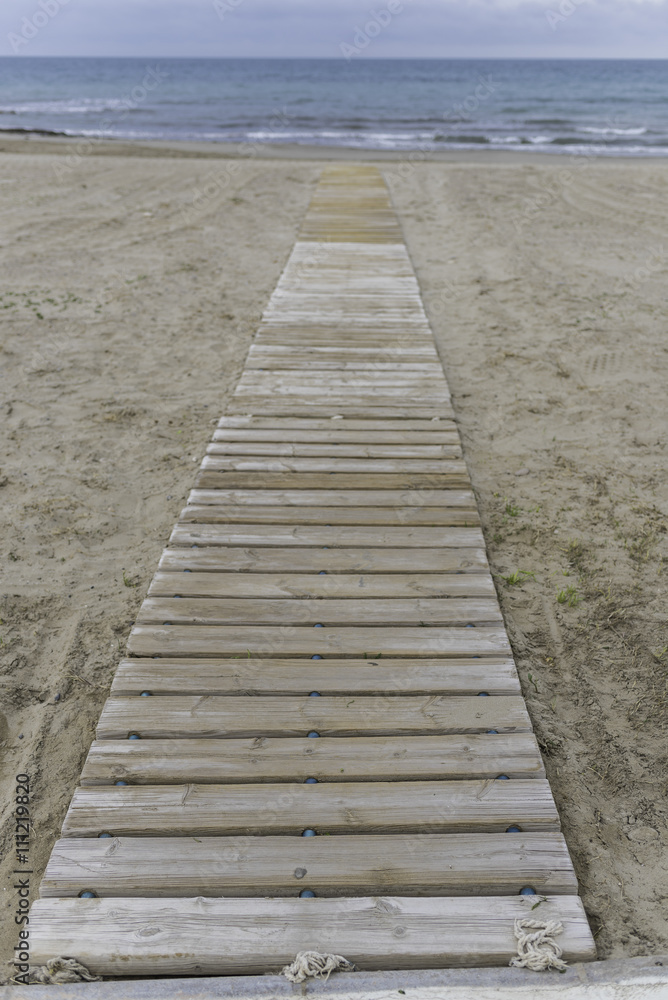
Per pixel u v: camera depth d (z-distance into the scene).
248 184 13.11
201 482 3.87
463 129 25.11
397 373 5.23
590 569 3.49
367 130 24.55
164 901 1.89
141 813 2.10
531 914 1.88
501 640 2.80
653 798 2.38
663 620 3.15
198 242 9.13
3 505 3.90
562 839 2.07
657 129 25.64
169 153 17.41
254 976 1.75
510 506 3.97
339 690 2.55
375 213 10.80
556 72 76.25
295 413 4.61
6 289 7.26
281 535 3.44
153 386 5.33
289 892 1.93
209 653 2.72
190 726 2.39
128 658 2.69
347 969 1.77
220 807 2.12
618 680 2.85
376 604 2.99
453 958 1.79
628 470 4.33
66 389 5.23
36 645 3.01
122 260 8.33
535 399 5.19
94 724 2.65
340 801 2.15
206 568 3.21
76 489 4.08
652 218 10.57
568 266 8.28
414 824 2.09
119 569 3.48
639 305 7.02
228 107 33.22
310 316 6.38
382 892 1.94
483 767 2.27
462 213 10.98
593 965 1.78
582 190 12.73
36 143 18.92
